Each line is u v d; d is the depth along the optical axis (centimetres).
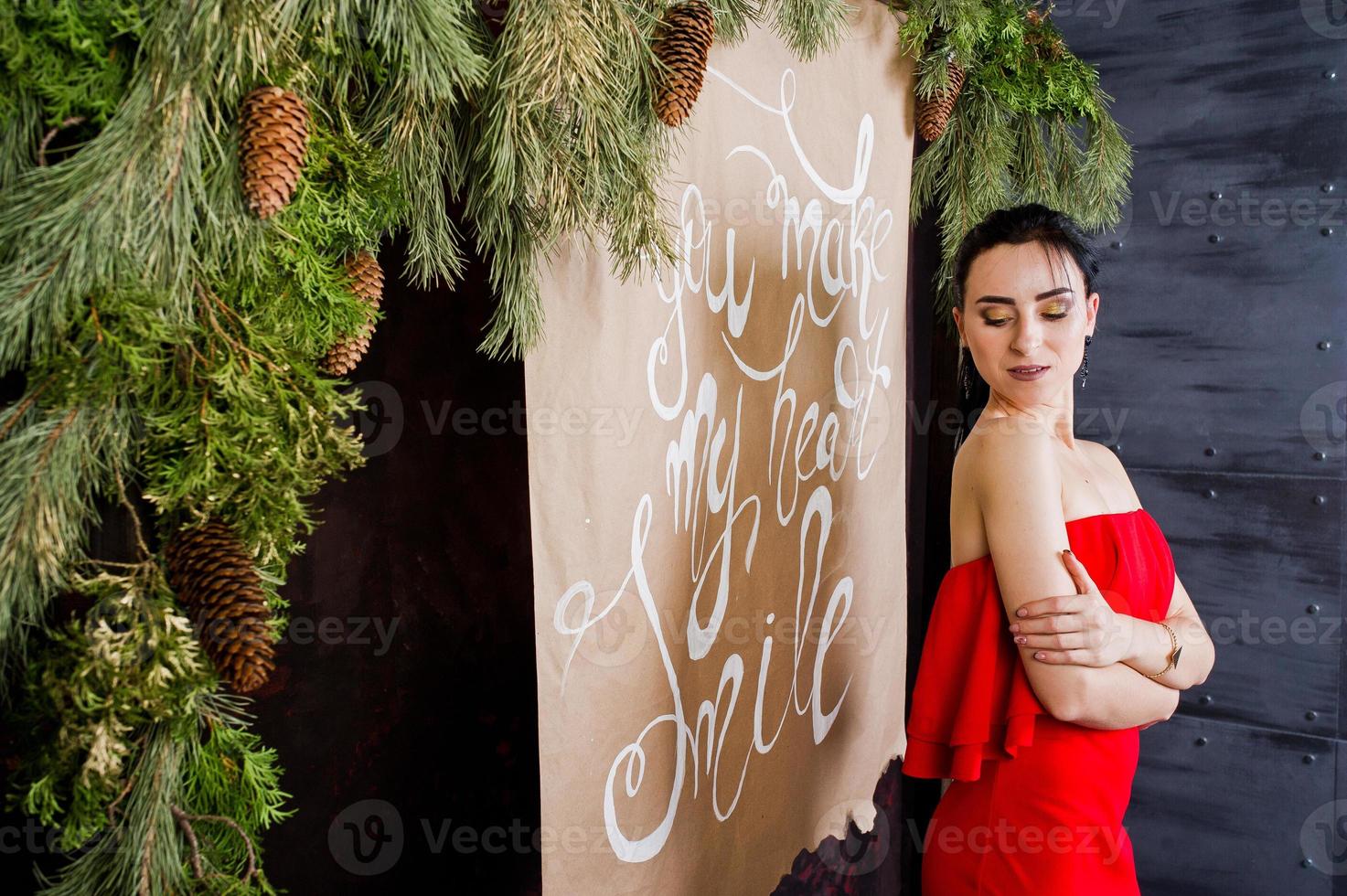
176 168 64
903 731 176
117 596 67
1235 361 205
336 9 72
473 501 123
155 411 68
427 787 121
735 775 131
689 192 113
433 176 88
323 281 76
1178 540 213
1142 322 213
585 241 100
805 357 138
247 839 74
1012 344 113
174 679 65
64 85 62
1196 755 212
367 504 112
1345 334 194
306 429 71
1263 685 205
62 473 63
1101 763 107
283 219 73
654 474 112
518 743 131
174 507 69
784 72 127
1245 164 201
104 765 63
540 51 81
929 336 212
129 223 63
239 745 75
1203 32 203
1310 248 196
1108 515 112
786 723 142
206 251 70
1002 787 109
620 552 107
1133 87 211
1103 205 187
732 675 129
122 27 62
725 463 124
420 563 118
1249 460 204
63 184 61
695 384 117
